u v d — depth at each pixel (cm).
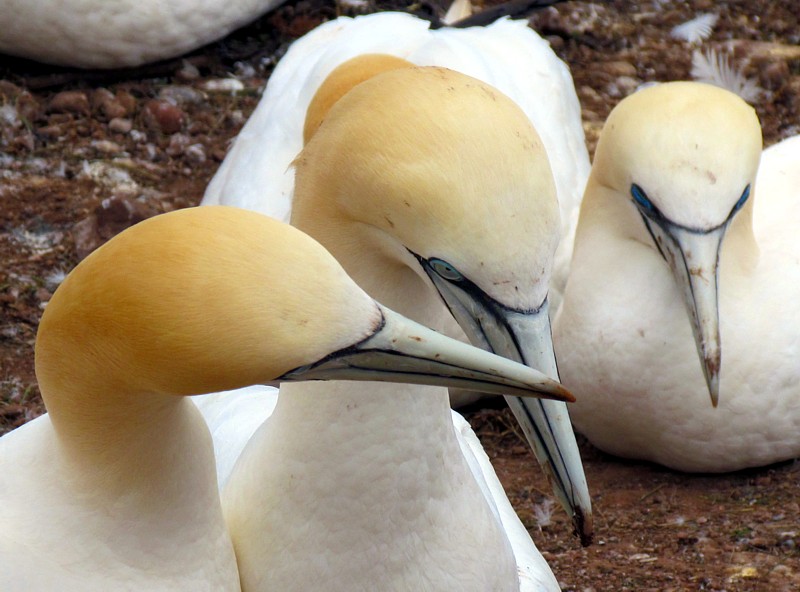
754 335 1288
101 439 727
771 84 2153
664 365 1291
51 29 1975
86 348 677
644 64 2228
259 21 2227
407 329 666
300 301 641
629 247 1324
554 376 744
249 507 835
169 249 649
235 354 641
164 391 678
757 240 1370
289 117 1539
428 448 808
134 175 1878
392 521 812
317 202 775
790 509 1260
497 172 716
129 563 757
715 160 1205
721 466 1339
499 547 873
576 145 1698
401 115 732
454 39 1592
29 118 1953
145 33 2027
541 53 1714
